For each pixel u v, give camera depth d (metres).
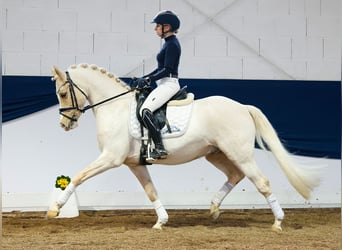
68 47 10.30
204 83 10.46
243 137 7.57
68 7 10.30
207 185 10.43
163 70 7.57
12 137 10.02
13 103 10.02
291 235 7.41
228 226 8.24
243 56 10.69
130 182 10.30
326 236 7.36
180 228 7.99
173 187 10.36
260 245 6.66
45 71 10.25
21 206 9.94
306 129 10.70
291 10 10.80
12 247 6.46
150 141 7.57
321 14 10.86
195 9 10.59
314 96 10.75
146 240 6.93
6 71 10.13
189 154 7.69
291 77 10.80
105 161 7.56
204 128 7.60
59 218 9.19
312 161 10.70
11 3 10.17
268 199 7.67
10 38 10.16
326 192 10.66
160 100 7.54
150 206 10.28
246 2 10.69
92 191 10.19
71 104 7.77
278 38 10.77
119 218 9.19
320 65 10.87
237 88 10.55
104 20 10.39
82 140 10.19
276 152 7.68
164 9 10.51
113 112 7.74
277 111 10.63
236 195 10.39
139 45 10.46
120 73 10.41
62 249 6.34
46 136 10.11
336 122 10.76
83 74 7.82
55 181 10.07
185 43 10.57
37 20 10.23
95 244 6.65
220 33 10.63
